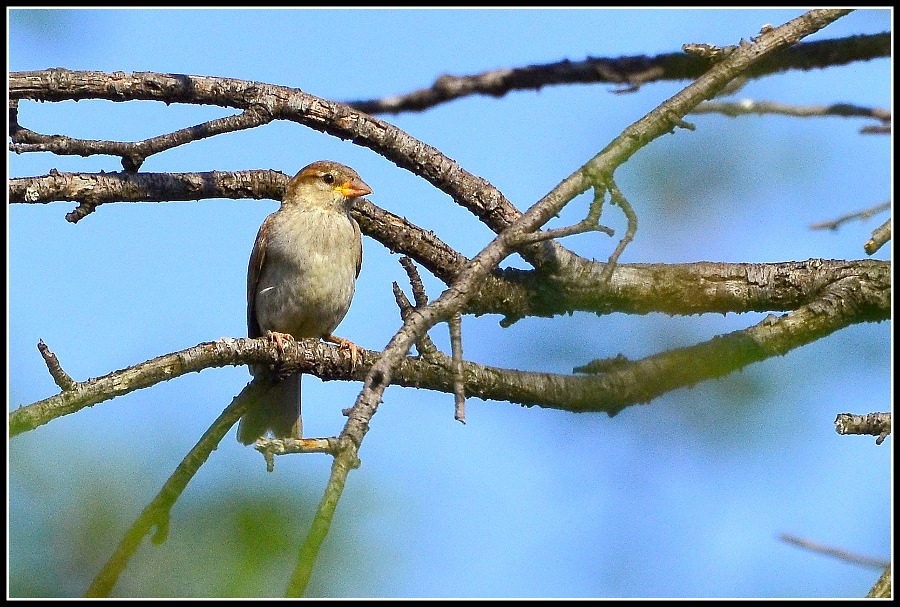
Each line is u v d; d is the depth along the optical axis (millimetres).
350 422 6121
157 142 10539
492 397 9414
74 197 10523
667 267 10688
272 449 5980
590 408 9422
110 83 10320
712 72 8992
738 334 9656
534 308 10891
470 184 11133
